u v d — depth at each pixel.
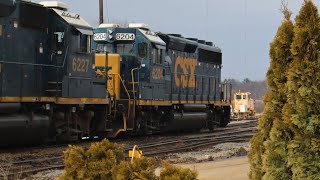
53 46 20.09
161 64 27.53
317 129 7.18
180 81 29.78
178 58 29.67
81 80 21.08
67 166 7.86
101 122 23.22
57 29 20.17
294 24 7.76
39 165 14.84
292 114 7.39
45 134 19.19
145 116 26.58
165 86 28.02
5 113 17.55
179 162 16.41
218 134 29.78
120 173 7.25
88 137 23.36
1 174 11.50
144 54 25.97
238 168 14.00
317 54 7.39
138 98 25.33
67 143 21.48
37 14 19.12
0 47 17.42
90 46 21.66
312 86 7.25
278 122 7.54
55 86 19.81
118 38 25.86
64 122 20.77
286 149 7.48
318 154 7.12
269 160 7.58
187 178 6.96
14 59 18.05
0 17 17.41
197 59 32.12
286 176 7.48
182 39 30.17
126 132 26.14
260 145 8.07
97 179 7.71
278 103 7.86
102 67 24.09
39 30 19.39
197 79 31.89
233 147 21.91
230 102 37.47
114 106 23.70
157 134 29.53
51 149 18.84
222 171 13.41
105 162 7.70
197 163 16.00
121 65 25.59
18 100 18.00
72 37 20.42
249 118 61.31
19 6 18.28
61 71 19.94
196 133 31.16
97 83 22.33
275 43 8.08
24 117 18.25
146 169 7.20
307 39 7.46
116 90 24.33
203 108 32.44
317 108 7.21
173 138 25.89
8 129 17.41
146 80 26.03
